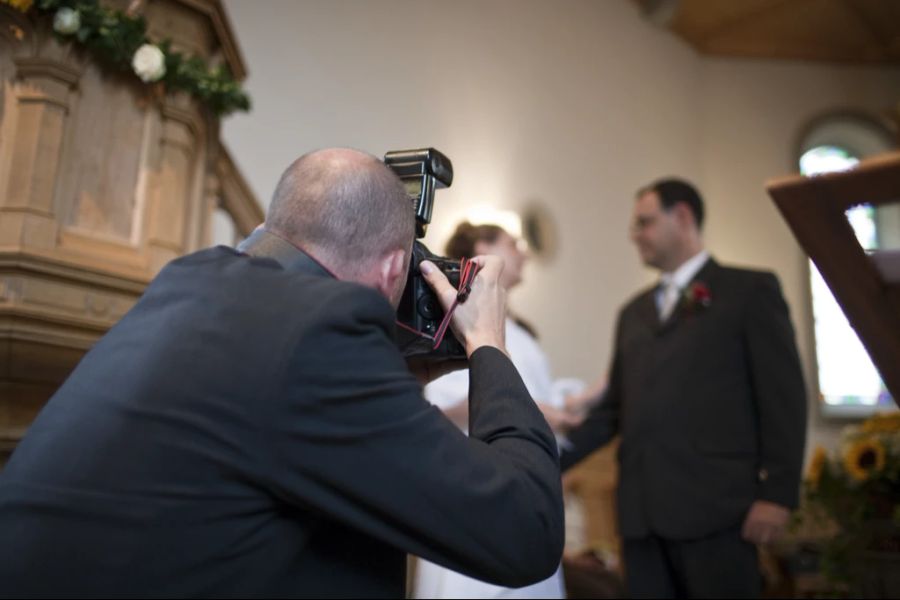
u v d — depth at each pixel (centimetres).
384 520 96
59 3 233
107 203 248
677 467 266
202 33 286
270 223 117
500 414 113
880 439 265
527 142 796
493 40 780
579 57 896
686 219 305
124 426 97
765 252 1012
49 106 232
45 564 92
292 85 578
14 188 225
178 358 99
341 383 95
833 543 264
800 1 979
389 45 666
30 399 219
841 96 1069
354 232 113
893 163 89
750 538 252
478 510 97
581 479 629
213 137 300
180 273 112
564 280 799
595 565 429
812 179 95
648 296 313
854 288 105
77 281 224
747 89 1073
